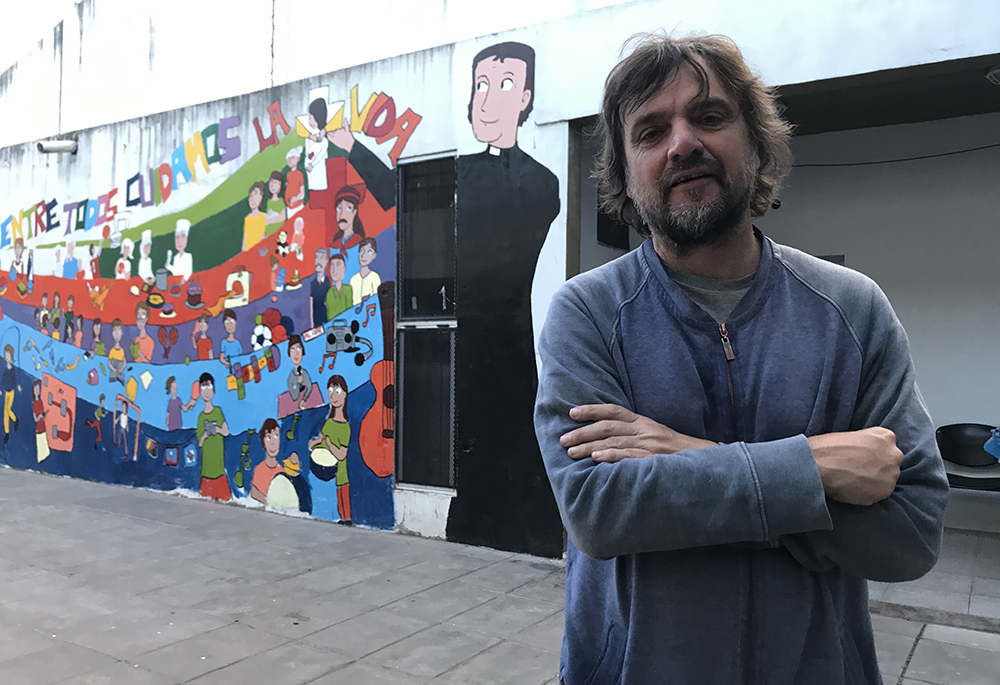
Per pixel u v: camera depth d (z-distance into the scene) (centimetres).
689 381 132
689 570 126
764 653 123
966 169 625
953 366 630
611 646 134
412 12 597
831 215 678
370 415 607
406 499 587
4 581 470
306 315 645
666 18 475
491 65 546
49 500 720
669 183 135
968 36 392
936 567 502
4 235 921
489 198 546
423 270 589
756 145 141
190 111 729
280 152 663
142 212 769
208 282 713
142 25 805
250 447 683
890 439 122
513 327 536
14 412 909
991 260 616
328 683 324
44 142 827
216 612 412
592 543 124
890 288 656
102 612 412
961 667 343
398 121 594
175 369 742
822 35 427
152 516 650
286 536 581
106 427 805
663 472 119
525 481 530
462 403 558
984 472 573
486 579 473
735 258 140
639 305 141
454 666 342
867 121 600
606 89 151
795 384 129
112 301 798
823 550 121
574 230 524
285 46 685
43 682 323
